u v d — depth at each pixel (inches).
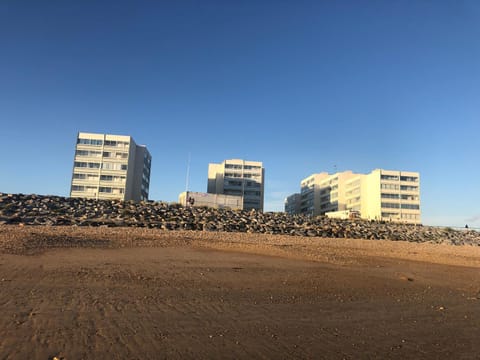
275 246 1008.9
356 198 5620.1
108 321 280.8
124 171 4854.8
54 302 326.0
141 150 5315.0
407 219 5167.3
